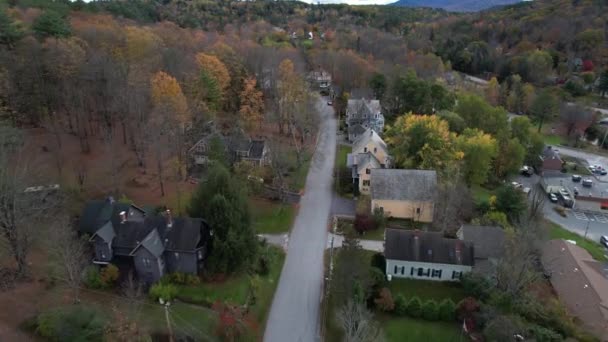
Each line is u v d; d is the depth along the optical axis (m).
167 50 91.06
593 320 43.44
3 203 42.47
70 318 37.34
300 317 44.50
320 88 134.38
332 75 135.88
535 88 142.75
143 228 48.28
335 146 91.94
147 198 61.50
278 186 68.75
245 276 48.28
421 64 139.00
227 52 100.25
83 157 68.44
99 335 37.25
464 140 77.12
